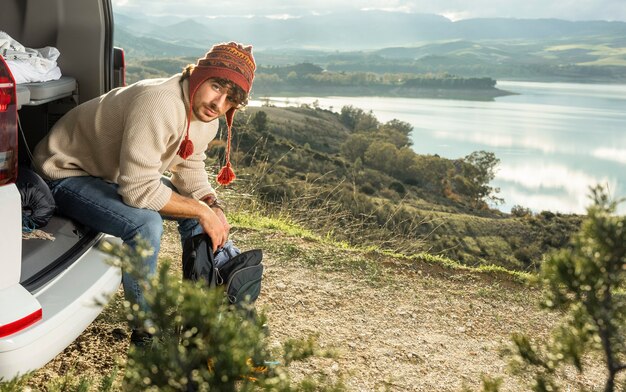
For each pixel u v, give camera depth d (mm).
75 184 2564
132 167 2402
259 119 47406
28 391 2156
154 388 969
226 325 954
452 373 3043
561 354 1097
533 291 4418
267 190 6691
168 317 1027
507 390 2904
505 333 3666
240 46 2459
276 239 4930
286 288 3867
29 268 2100
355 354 3082
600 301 1048
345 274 4293
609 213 1031
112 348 2676
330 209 6477
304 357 1093
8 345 1742
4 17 3047
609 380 1089
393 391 2764
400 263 4648
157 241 2477
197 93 2441
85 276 2201
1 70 1844
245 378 974
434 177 113250
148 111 2371
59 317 1928
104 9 3061
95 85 3123
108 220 2471
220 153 7012
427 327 3600
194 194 2920
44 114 3111
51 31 3070
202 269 2350
